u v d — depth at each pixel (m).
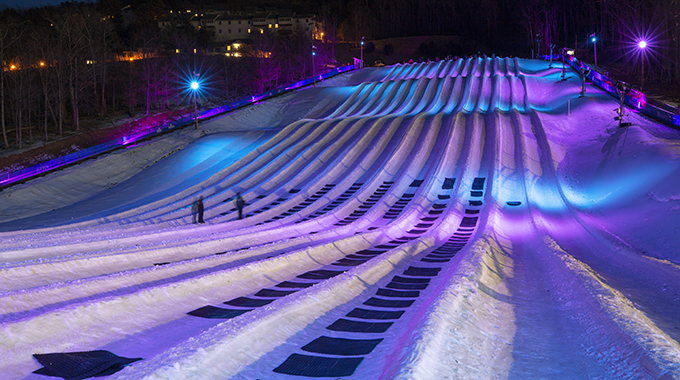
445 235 21.66
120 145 47.69
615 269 14.48
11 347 6.62
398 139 43.22
